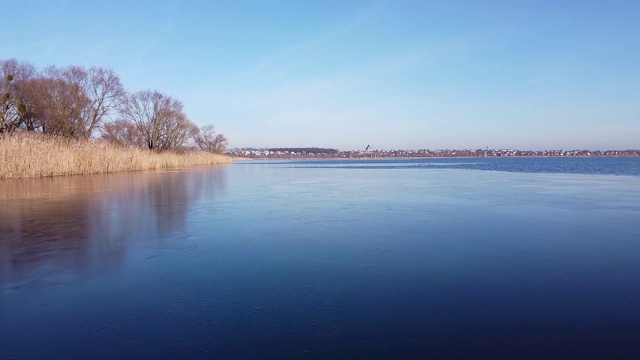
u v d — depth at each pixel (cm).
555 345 409
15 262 708
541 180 2617
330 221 1102
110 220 1114
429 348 405
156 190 1933
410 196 1698
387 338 426
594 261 704
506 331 440
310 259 726
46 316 486
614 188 2006
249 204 1445
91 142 3519
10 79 3541
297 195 1759
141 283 601
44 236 911
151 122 5528
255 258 734
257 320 471
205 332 442
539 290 563
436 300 529
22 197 1617
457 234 928
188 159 5878
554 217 1146
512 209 1298
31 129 4062
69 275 638
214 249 800
